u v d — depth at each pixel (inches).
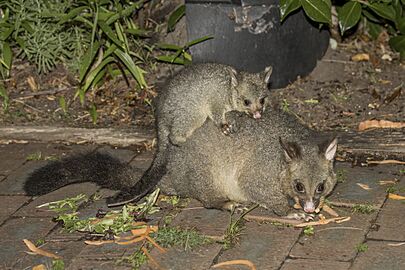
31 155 337.7
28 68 412.8
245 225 268.7
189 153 278.1
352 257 244.4
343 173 304.7
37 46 398.9
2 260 254.2
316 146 266.7
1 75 405.7
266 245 254.4
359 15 370.3
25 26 396.2
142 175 297.6
